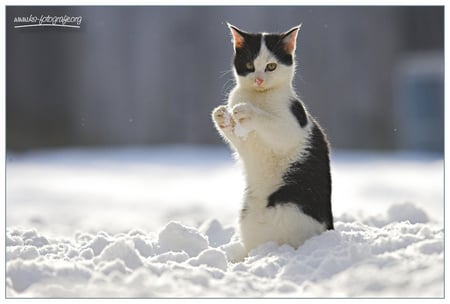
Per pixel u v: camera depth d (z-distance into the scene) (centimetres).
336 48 3028
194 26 3070
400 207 902
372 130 3066
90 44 3089
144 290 519
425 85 3041
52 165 2317
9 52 3031
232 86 843
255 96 757
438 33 3080
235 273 578
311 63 3003
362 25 3058
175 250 691
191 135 3069
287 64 753
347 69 3042
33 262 567
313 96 3005
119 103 3102
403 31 3091
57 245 708
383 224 882
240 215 741
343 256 596
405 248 610
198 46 3067
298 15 2988
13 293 525
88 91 3106
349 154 2800
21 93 3048
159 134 3089
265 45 752
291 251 659
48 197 1627
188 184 1880
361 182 1820
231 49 3012
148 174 2094
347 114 3045
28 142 3023
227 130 724
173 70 3091
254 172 737
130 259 590
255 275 582
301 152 727
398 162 2373
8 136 2994
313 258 603
